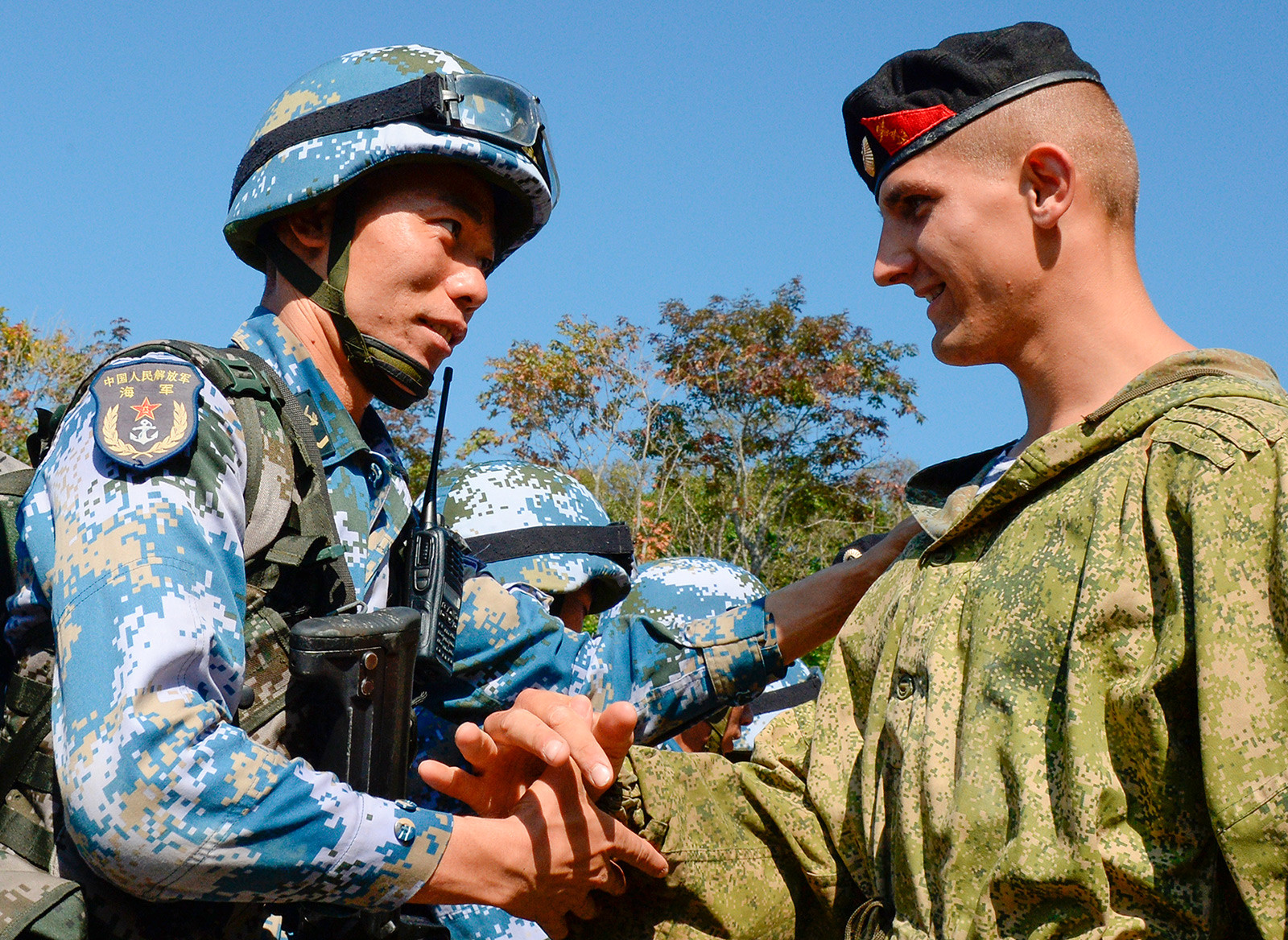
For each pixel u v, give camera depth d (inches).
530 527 127.3
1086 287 70.4
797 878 83.0
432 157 90.6
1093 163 70.3
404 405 95.1
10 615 73.2
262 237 94.7
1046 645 62.8
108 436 69.7
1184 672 57.6
